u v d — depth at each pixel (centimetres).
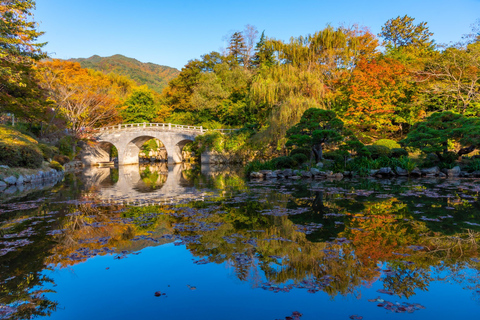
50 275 410
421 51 3059
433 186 1159
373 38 2917
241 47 5303
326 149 2250
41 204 964
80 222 703
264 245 509
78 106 3428
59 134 3117
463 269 395
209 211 800
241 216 733
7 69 1655
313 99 2270
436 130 1580
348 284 361
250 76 4169
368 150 1781
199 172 2373
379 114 2517
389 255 449
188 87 4806
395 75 2525
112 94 4091
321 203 872
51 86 2839
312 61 2738
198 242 536
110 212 818
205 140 3491
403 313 296
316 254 459
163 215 764
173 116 4628
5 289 372
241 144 3275
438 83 2408
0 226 677
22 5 1695
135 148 4009
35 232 623
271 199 969
